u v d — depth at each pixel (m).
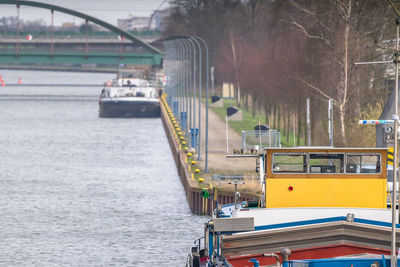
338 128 187.25
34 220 155.00
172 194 187.00
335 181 74.56
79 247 131.62
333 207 73.06
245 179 165.62
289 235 68.19
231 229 67.50
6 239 137.75
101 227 148.00
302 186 74.62
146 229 146.00
